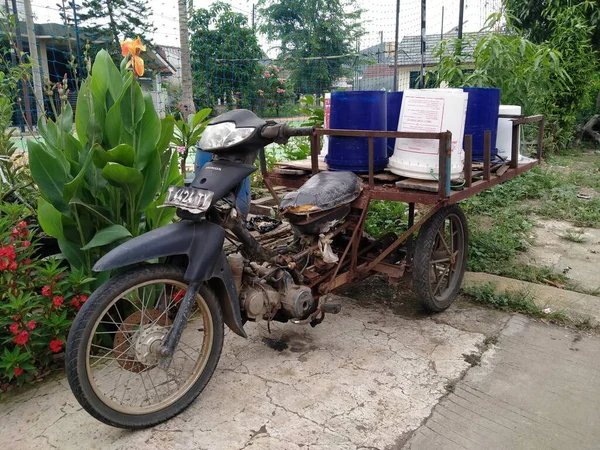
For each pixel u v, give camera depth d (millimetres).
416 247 3385
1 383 2805
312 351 3125
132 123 2963
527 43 6797
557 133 10156
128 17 10352
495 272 4379
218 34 11930
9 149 3777
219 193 2475
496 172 3709
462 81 7008
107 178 2740
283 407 2600
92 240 2771
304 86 15188
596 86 11438
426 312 3660
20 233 2846
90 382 2234
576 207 6332
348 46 16203
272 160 6082
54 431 2445
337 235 3570
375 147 3350
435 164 3135
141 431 2434
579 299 3818
